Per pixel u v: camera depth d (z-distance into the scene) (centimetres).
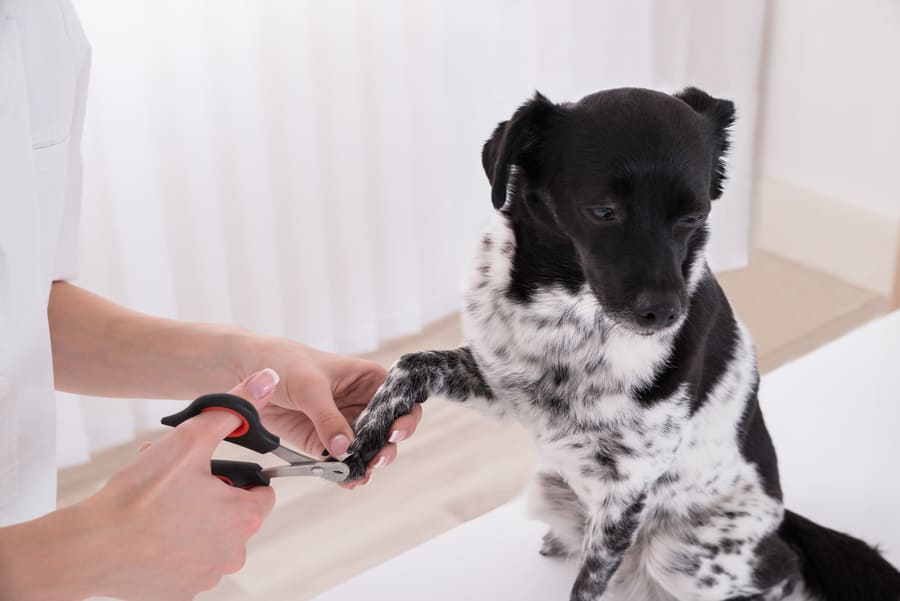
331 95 350
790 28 425
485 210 400
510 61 389
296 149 346
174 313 336
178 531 107
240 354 145
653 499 162
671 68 419
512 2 379
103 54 301
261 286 353
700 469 161
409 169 377
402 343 392
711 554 159
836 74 415
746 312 410
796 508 172
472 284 157
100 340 152
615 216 143
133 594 109
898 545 164
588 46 402
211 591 279
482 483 318
